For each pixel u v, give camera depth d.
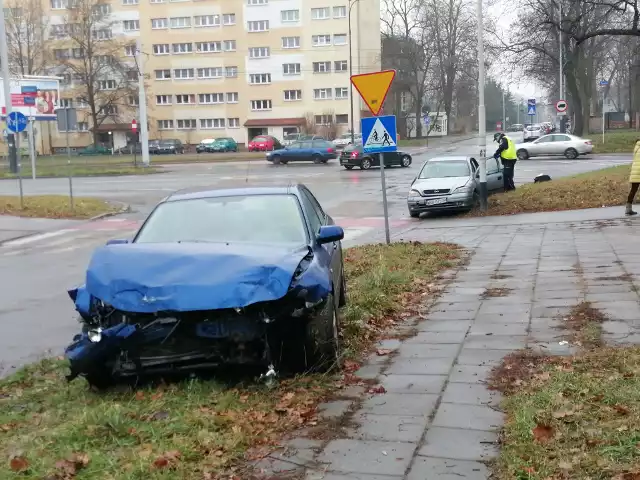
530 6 37.44
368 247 12.89
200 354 5.10
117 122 84.38
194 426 4.45
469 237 14.05
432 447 4.07
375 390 5.11
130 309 4.88
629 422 4.06
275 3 82.94
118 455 4.05
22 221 20.58
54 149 86.38
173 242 5.94
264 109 85.06
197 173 39.59
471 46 77.62
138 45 49.00
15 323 8.48
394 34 82.81
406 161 40.06
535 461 3.73
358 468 3.85
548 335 6.32
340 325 6.75
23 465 3.93
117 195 28.39
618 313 6.86
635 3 26.33
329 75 82.94
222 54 85.12
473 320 7.13
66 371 6.18
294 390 5.14
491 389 5.01
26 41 79.50
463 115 115.19
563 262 10.13
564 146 39.69
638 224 13.72
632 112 78.12
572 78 48.97
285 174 36.72
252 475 3.81
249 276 5.00
